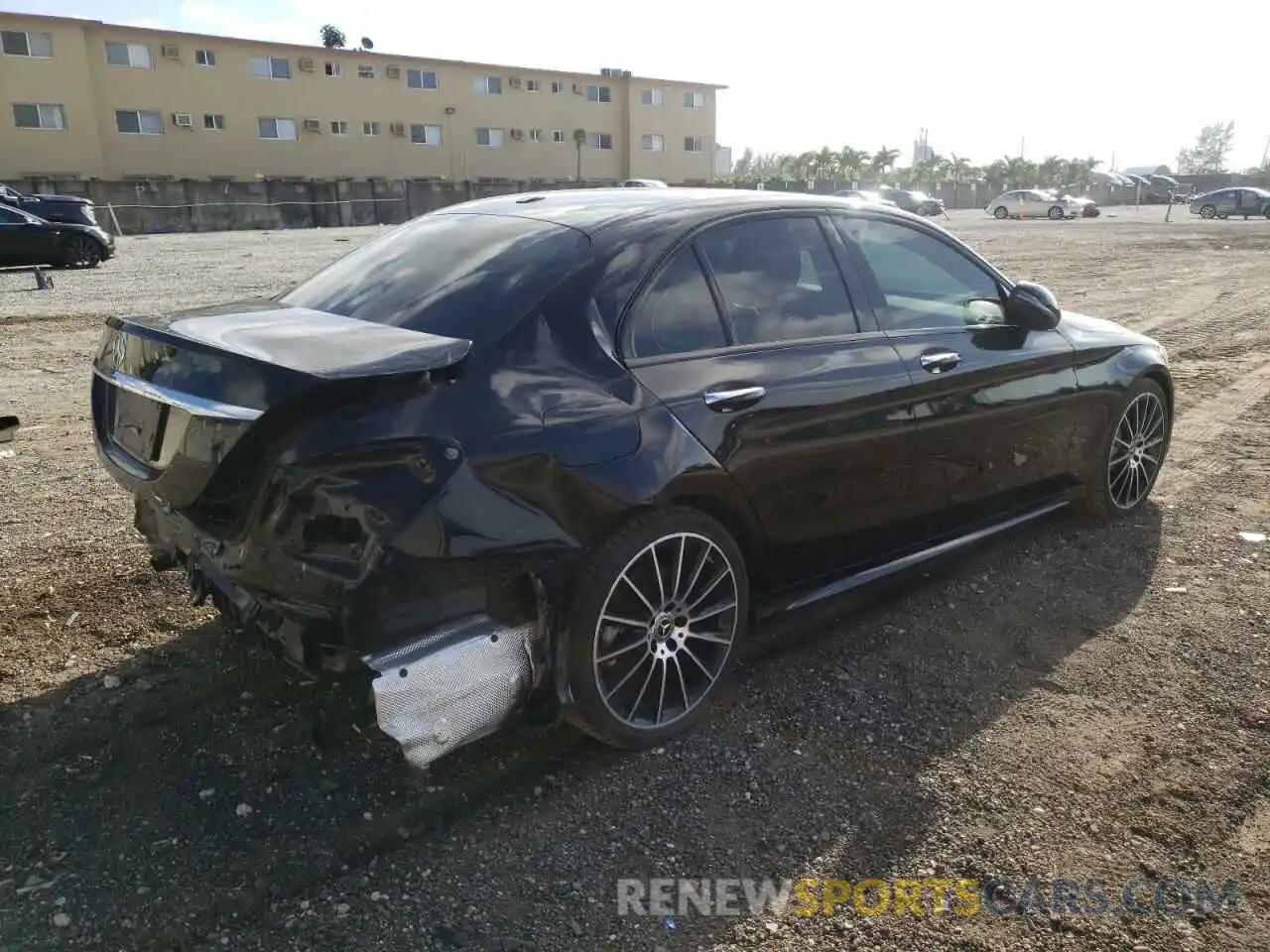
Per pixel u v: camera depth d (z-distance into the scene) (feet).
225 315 10.52
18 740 10.27
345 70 160.04
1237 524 16.89
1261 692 11.42
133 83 142.31
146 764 9.94
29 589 13.76
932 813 9.33
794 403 11.07
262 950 7.64
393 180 167.22
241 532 8.61
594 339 9.84
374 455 8.16
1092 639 12.73
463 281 10.34
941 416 12.89
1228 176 242.78
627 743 10.19
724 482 10.41
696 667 10.85
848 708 11.14
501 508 8.64
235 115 151.43
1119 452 16.71
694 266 10.91
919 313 13.21
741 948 7.77
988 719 10.90
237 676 11.56
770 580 11.58
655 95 192.03
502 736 10.61
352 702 8.68
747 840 9.00
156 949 7.61
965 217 157.69
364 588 8.07
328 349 8.71
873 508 12.39
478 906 8.16
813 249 12.23
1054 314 14.23
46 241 60.80
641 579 9.96
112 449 10.42
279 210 138.00
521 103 178.60
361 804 9.42
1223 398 26.53
